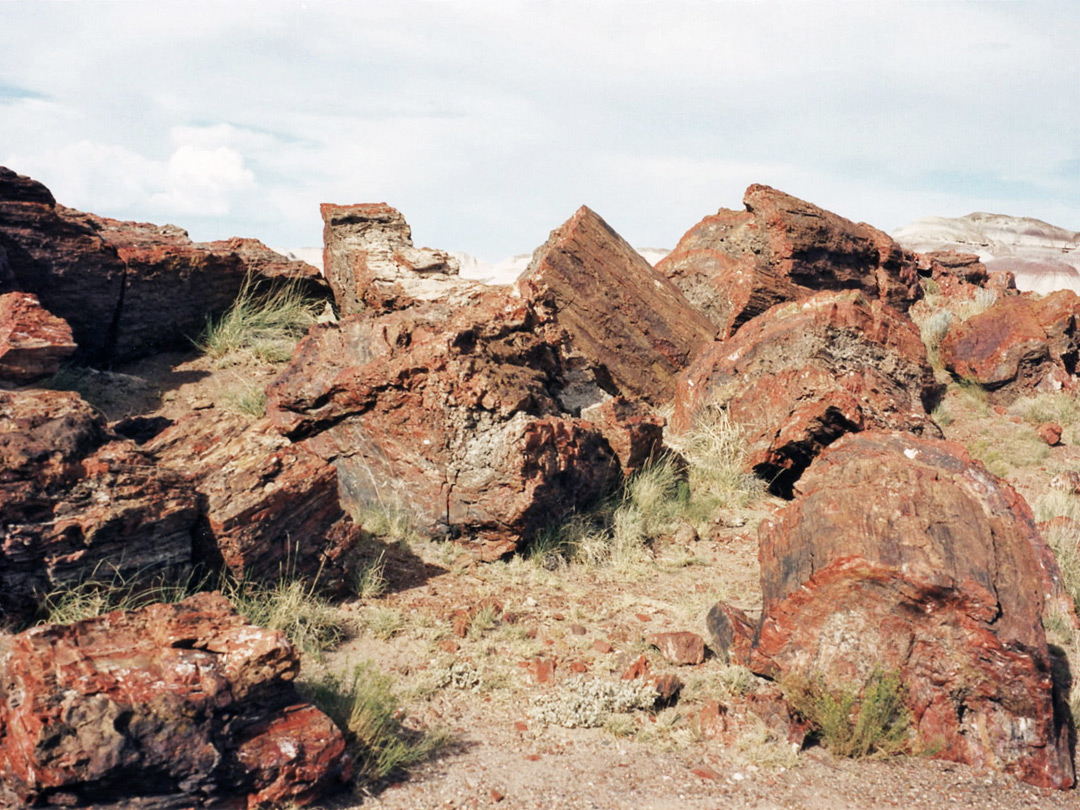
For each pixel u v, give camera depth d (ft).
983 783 17.63
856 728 18.20
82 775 12.42
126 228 40.88
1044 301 47.57
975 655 18.56
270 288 43.19
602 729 18.26
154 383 36.17
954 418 44.55
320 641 20.31
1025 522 24.63
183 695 13.53
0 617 17.79
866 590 19.06
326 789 14.73
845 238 52.26
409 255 43.16
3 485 17.94
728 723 18.66
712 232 51.57
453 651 20.70
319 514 22.63
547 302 37.88
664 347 42.55
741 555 29.40
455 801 15.15
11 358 27.71
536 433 26.58
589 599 24.82
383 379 27.73
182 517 20.24
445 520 26.96
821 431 33.76
